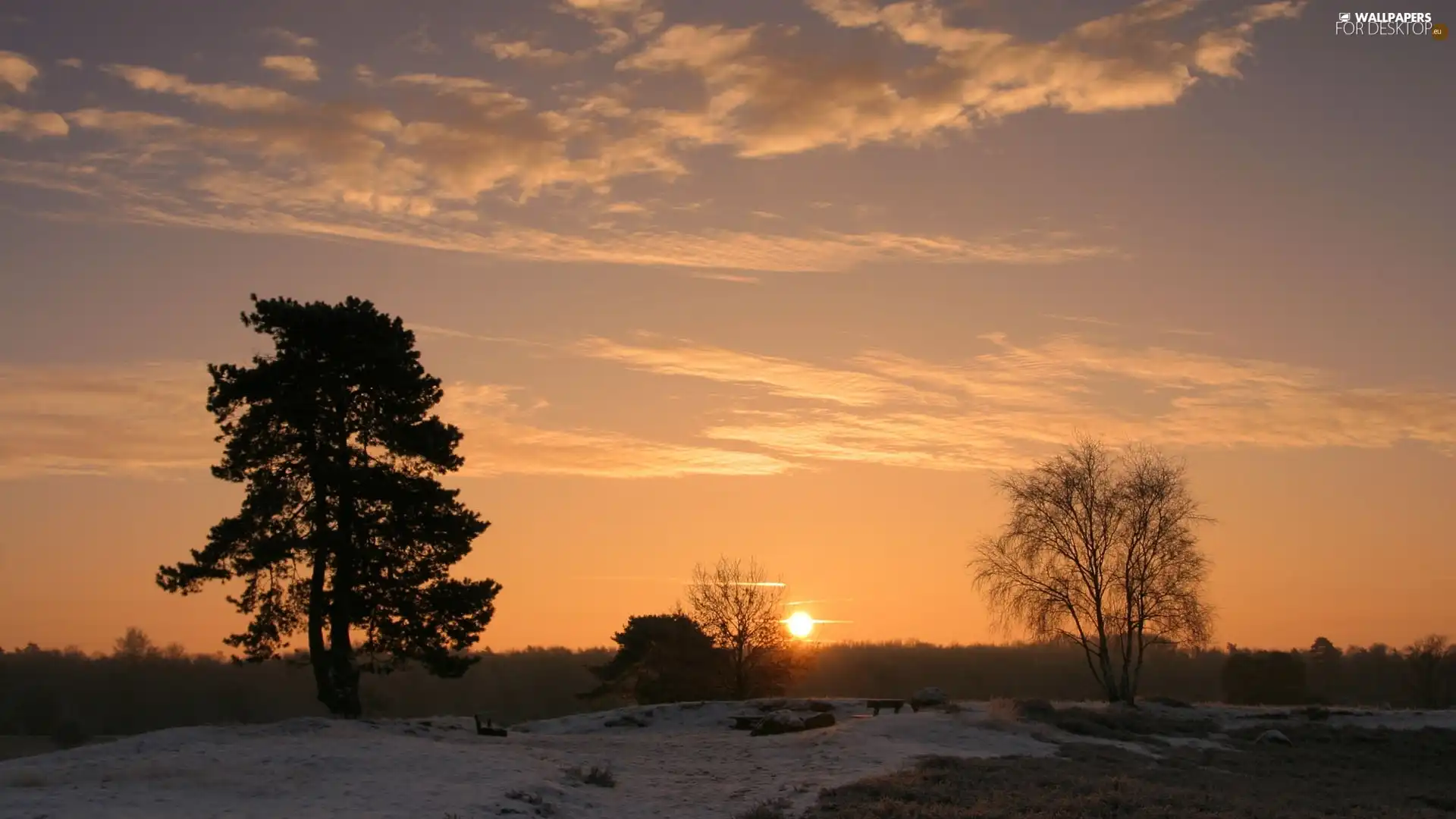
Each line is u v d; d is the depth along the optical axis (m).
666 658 81.62
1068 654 133.38
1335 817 27.33
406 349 43.19
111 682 91.81
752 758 35.34
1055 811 25.80
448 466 42.72
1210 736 45.72
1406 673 108.50
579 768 31.12
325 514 40.94
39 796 25.44
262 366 40.78
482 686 117.00
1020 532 58.97
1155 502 57.72
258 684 96.69
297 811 25.25
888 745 36.53
